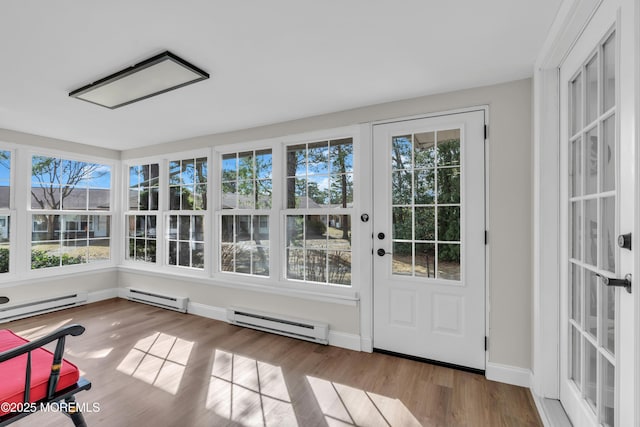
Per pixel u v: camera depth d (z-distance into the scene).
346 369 2.33
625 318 1.02
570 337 1.66
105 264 4.27
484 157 2.25
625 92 1.01
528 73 2.05
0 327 3.17
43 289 3.65
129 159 4.29
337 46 1.73
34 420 1.74
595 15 1.27
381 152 2.62
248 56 1.84
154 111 2.77
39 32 1.57
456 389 2.06
